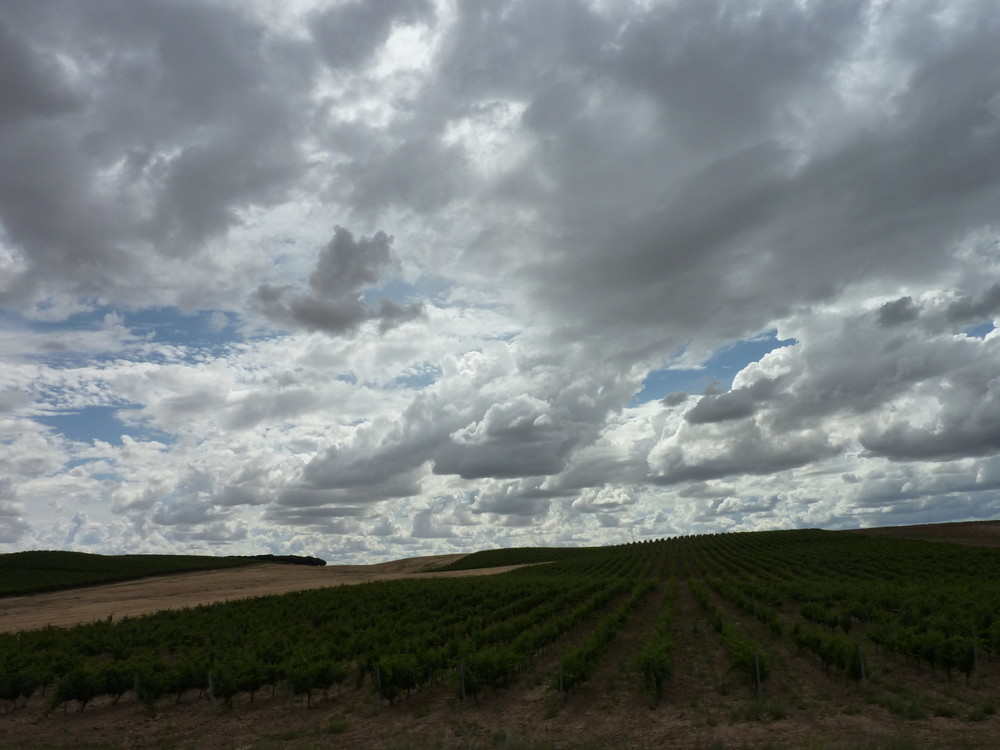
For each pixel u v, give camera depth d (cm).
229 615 5822
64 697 2817
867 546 9800
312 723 2539
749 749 1869
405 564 15550
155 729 2573
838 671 2803
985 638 2944
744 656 2586
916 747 1780
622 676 2978
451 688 2972
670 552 12800
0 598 9069
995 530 11606
